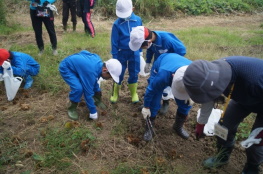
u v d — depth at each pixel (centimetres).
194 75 206
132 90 422
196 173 298
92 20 1016
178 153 328
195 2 1202
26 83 457
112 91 424
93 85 359
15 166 297
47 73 493
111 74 346
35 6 530
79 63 355
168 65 288
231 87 225
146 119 341
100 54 604
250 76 216
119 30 397
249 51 646
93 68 354
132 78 412
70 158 312
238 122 276
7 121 370
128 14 386
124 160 312
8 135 344
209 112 257
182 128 353
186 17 1116
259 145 249
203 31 845
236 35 796
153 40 346
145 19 1060
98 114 394
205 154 329
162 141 347
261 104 233
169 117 397
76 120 378
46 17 545
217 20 1085
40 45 577
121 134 354
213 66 211
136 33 325
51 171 292
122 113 401
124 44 397
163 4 1104
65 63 364
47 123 367
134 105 425
